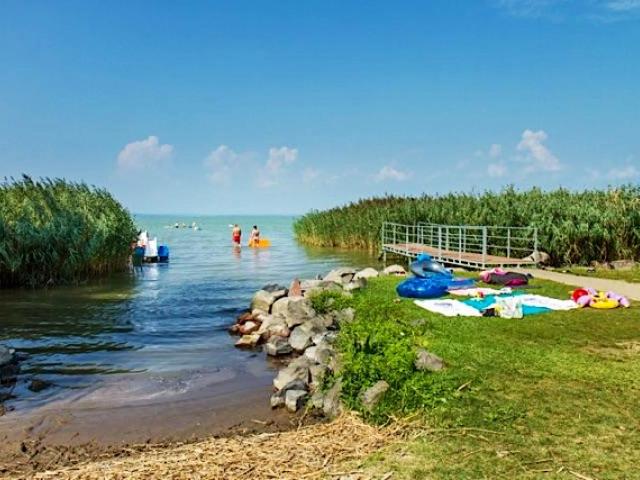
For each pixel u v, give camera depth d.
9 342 12.12
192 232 84.44
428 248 26.30
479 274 18.25
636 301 13.12
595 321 10.82
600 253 22.72
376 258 32.47
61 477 5.38
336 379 7.64
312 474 5.06
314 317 12.41
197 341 12.41
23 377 9.60
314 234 46.19
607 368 7.64
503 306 11.39
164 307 16.67
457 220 27.23
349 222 40.41
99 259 24.69
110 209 27.08
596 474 4.72
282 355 11.11
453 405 6.31
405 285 14.11
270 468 5.27
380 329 8.98
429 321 10.60
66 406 8.11
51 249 21.55
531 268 20.47
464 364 7.75
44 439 6.87
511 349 8.65
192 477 5.16
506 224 24.41
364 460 5.29
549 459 5.00
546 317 11.21
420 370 7.30
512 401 6.38
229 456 5.66
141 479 5.18
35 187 24.69
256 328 13.20
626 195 24.19
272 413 7.71
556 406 6.21
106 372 9.91
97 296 18.81
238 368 10.22
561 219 23.20
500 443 5.36
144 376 9.67
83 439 6.86
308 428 6.52
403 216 31.73
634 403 6.29
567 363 7.88
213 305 17.06
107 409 7.98
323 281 16.41
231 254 37.66
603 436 5.45
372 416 6.35
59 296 18.81
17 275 20.95
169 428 7.21
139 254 30.81
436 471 4.91
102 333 13.11
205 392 8.77
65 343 12.09
